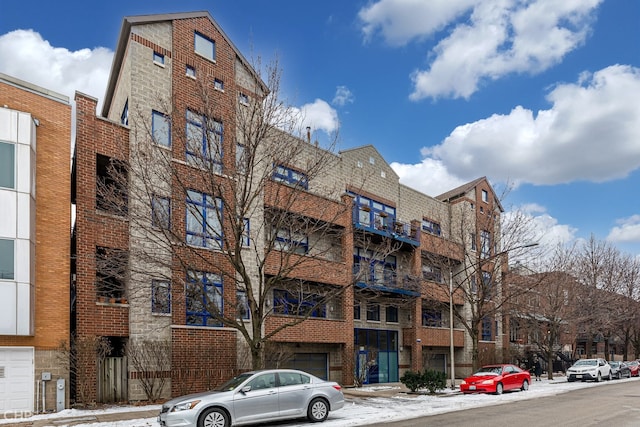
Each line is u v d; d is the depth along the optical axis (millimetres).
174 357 21266
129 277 18422
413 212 37719
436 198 43188
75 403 18906
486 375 25562
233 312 22984
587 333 45781
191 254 19516
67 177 19281
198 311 22359
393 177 36188
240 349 23281
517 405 20344
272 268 25312
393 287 32719
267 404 14391
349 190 31906
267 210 22625
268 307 25469
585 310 41312
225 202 18094
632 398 22719
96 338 18938
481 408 19406
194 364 21766
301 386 15164
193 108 22781
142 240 19234
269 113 18281
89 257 19609
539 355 46406
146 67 22281
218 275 21750
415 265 34969
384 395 24078
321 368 29156
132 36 22109
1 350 17062
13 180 17453
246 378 14711
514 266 33781
